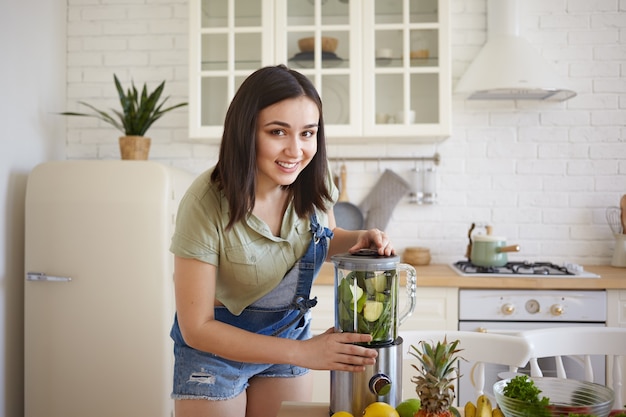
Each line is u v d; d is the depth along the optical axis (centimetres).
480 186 342
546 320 279
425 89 308
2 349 275
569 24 338
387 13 310
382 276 119
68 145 351
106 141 350
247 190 133
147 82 350
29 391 267
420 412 106
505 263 304
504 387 113
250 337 127
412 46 308
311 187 150
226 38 313
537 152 340
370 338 116
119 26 350
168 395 263
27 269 267
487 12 337
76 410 264
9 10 283
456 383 269
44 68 321
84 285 264
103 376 263
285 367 174
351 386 119
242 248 146
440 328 283
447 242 343
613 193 337
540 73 304
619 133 337
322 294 286
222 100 313
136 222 263
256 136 130
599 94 337
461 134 343
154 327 262
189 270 139
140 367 262
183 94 348
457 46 341
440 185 344
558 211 339
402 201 346
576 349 166
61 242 266
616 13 336
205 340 132
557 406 101
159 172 266
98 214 264
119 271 263
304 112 128
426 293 284
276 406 175
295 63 312
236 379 162
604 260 337
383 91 309
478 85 306
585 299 278
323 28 309
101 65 351
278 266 155
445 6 304
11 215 284
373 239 136
